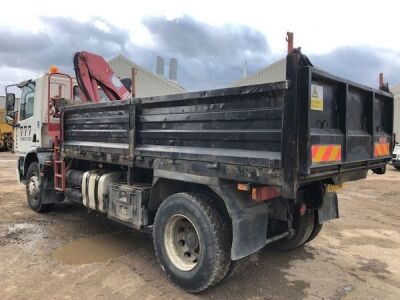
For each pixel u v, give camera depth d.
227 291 3.86
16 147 7.93
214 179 3.57
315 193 4.05
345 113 3.53
